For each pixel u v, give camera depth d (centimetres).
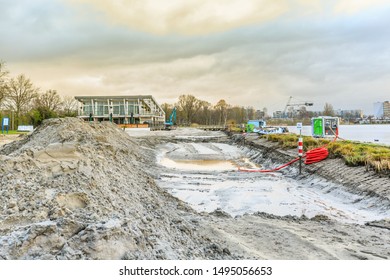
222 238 607
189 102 11375
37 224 406
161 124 7844
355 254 550
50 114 5672
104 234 400
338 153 1416
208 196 1063
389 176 984
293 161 1622
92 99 7044
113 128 2350
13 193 517
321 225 750
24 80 5203
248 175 1499
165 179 1370
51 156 754
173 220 623
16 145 1519
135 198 684
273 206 934
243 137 3316
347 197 1003
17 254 373
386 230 702
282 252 554
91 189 571
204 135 4934
